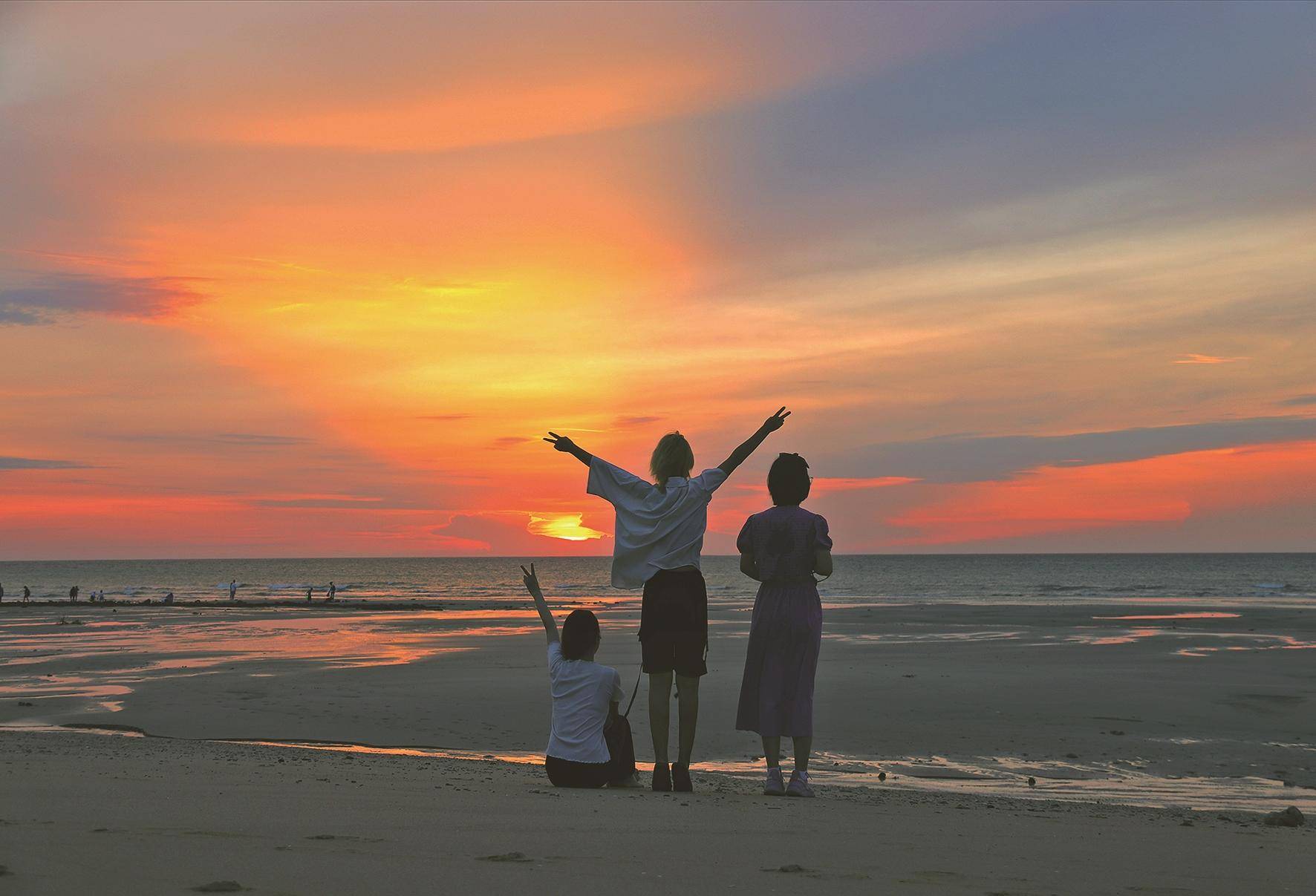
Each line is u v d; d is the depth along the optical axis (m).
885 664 19.56
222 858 2.60
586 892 2.39
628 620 37.50
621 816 3.87
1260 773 9.66
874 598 64.94
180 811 3.54
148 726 12.12
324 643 26.28
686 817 3.90
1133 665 19.14
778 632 5.47
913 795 6.76
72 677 17.53
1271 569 164.50
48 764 5.77
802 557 5.51
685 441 5.55
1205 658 20.48
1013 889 2.65
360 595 80.88
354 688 15.73
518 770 7.32
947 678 16.89
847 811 4.56
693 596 5.34
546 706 13.79
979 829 4.03
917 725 12.30
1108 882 2.86
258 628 34.19
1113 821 4.89
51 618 41.28
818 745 11.00
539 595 5.86
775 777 5.41
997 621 34.94
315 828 3.22
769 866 2.86
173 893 2.17
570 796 4.68
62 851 2.62
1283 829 5.01
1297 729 12.13
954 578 125.56
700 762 9.91
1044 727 12.16
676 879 2.59
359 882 2.39
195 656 21.81
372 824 3.38
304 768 6.52
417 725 12.27
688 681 5.35
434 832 3.24
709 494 5.40
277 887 2.29
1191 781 9.23
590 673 5.58
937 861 3.09
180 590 94.25
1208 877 3.01
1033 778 9.30
